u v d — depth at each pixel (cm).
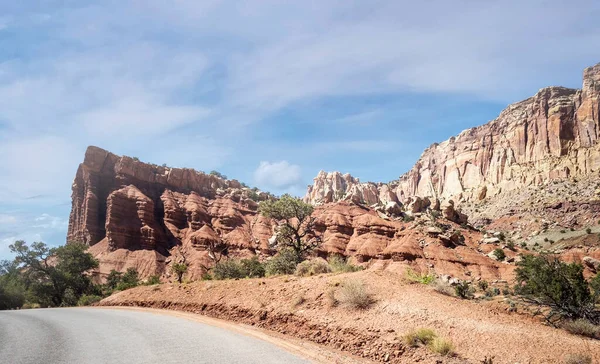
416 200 12344
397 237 10331
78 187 12319
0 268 5388
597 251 9500
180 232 12125
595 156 18125
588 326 1179
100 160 12588
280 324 1324
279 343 1062
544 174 19288
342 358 952
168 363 786
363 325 1118
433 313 1119
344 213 11850
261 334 1191
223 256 10512
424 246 9200
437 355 898
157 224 11925
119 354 866
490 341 938
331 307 1288
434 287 1464
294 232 4947
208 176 15762
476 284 6175
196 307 1747
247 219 13762
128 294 2397
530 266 1922
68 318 1608
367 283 1425
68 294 5372
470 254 8775
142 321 1430
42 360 808
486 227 17050
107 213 11000
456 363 858
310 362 862
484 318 1101
